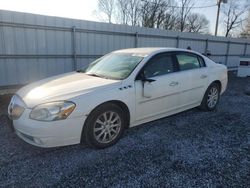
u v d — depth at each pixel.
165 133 3.73
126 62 3.77
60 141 2.79
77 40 7.97
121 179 2.47
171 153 3.06
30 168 2.68
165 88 3.79
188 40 12.34
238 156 2.99
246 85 9.20
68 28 7.68
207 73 4.68
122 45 9.31
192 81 4.32
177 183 2.40
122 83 3.29
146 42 10.16
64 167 2.70
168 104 3.94
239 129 3.97
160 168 2.69
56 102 2.76
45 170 2.64
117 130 3.33
